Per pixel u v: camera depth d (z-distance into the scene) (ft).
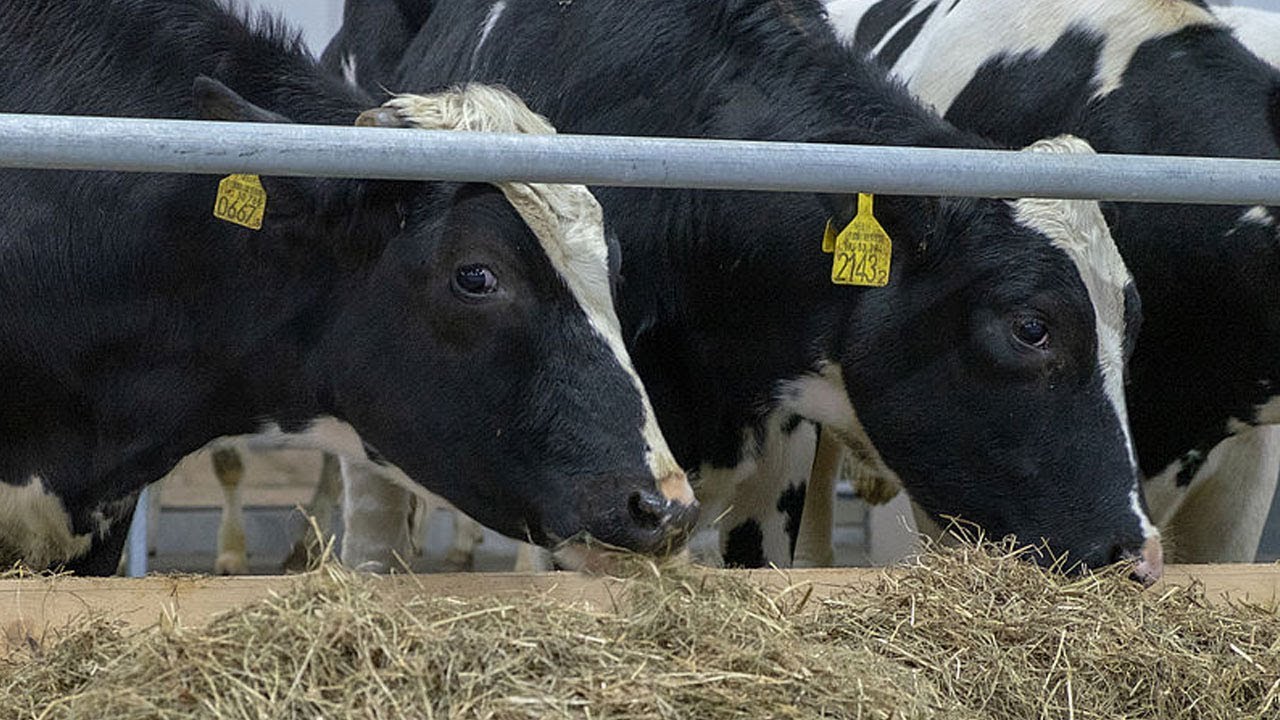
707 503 16.21
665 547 11.48
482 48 15.85
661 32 14.92
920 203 13.58
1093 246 13.69
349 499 19.13
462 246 11.66
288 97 12.89
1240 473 18.40
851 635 11.10
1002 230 13.65
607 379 11.69
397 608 9.59
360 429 12.48
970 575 11.81
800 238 14.26
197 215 12.30
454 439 12.00
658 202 14.83
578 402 11.63
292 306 12.35
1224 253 15.85
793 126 14.33
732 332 14.92
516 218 11.67
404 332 11.96
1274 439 18.40
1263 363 16.22
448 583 11.06
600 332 11.78
